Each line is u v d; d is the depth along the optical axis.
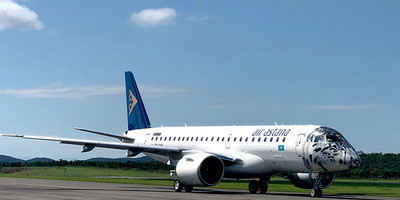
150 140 46.22
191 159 35.19
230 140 37.59
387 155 111.31
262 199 27.58
